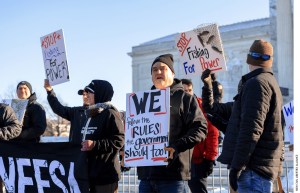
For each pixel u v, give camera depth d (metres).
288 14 35.19
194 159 7.02
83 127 5.82
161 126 5.09
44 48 7.54
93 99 5.80
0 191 6.90
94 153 5.63
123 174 10.90
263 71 4.42
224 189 9.82
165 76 5.28
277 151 4.29
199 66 6.48
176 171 4.98
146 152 5.12
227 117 5.98
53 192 6.02
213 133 6.97
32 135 7.73
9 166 6.42
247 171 4.29
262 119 4.14
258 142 4.27
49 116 47.50
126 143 5.29
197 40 6.50
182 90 5.30
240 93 4.46
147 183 5.18
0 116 7.11
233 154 4.41
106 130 5.61
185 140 4.91
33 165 6.23
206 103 5.95
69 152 5.89
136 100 5.34
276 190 5.50
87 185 5.66
